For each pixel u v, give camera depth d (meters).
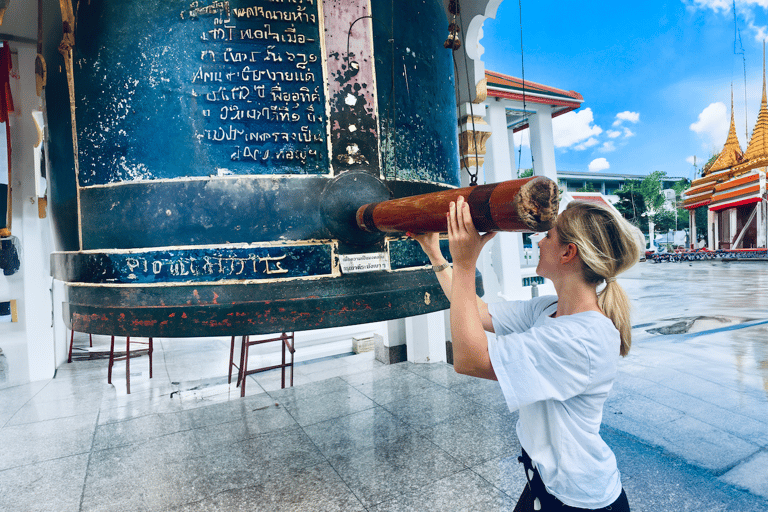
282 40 1.78
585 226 1.38
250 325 1.68
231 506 3.12
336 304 1.76
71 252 2.00
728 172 41.50
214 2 1.74
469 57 4.91
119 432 4.41
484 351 1.27
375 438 4.12
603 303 1.45
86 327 1.86
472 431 4.18
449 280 1.63
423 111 2.14
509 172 10.57
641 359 6.54
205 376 6.45
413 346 6.52
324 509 3.07
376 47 1.95
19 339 8.51
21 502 3.21
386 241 1.90
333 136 1.82
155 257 1.73
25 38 5.57
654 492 3.09
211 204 1.71
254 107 1.75
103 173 1.84
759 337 8.00
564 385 1.26
